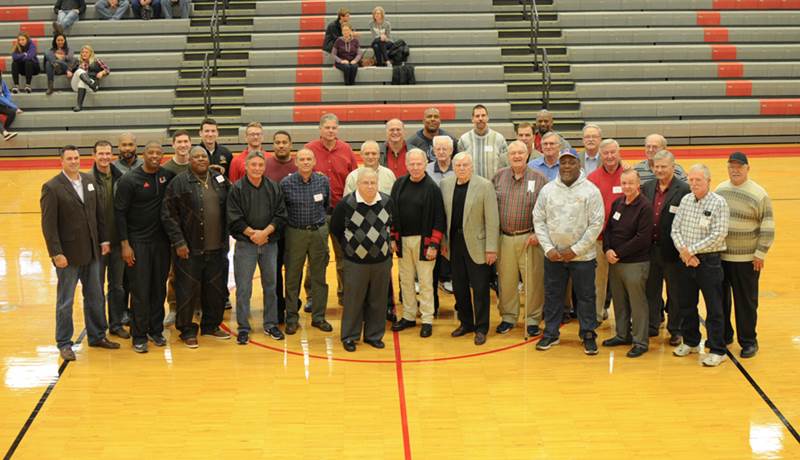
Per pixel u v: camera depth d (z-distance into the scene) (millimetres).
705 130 15594
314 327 7496
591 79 16219
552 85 16078
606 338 7184
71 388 6219
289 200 7125
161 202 6891
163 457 5223
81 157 15055
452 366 6609
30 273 8953
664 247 6734
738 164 6512
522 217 7098
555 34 16812
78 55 16344
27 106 15602
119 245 7129
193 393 6133
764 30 16875
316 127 15250
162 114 15477
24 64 15617
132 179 6766
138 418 5750
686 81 16188
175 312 7824
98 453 5277
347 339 6996
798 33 16891
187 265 6957
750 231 6562
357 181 6871
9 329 7418
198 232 6910
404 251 7250
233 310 7988
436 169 7582
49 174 13586
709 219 6383
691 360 6707
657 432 5512
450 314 7859
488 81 16094
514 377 6387
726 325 6926
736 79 16344
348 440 5422
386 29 16172
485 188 6969
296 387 6227
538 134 8469
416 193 7094
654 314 7137
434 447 5324
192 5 17156
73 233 6652
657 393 6090
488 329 7188
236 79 15953
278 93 15727
